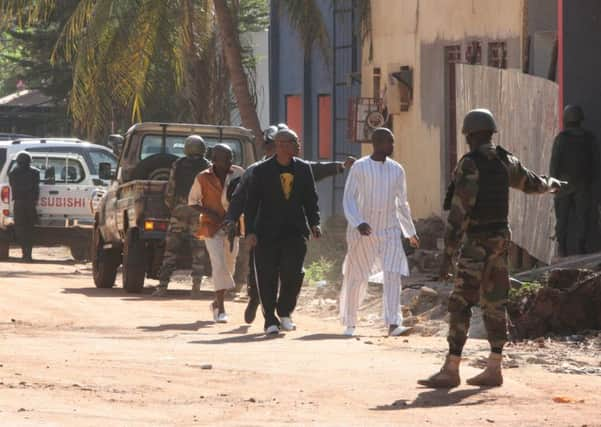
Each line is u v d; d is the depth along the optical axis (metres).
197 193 23.64
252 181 21.11
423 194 38.84
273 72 56.25
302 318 25.75
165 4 44.50
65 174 46.66
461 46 36.59
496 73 30.20
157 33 44.78
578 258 24.55
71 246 47.09
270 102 56.44
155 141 32.94
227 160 23.69
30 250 45.97
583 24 27.20
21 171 45.44
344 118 49.66
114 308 26.66
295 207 21.19
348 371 16.12
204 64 50.72
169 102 60.78
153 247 32.25
